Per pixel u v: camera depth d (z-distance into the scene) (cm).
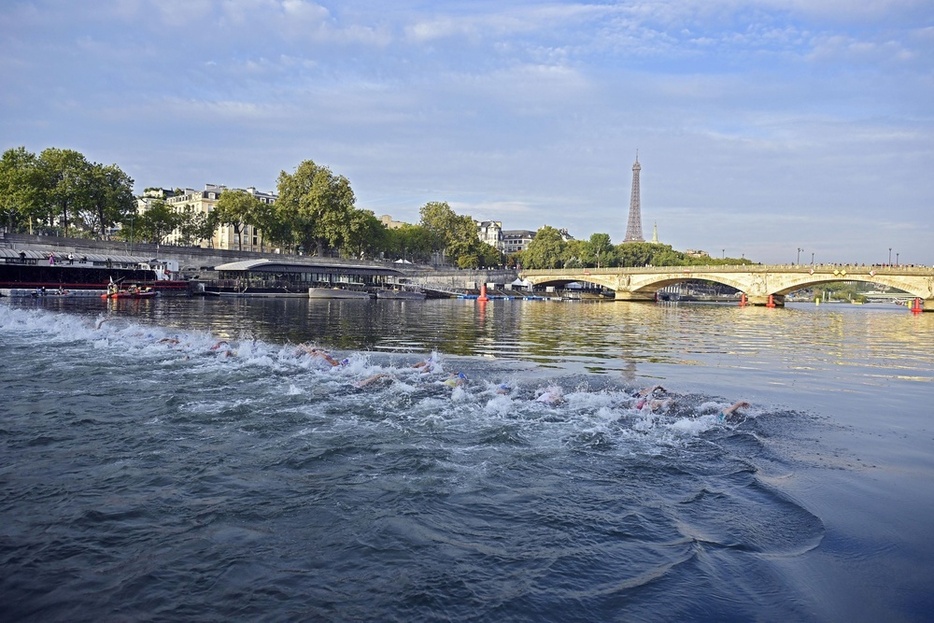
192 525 908
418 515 950
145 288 8794
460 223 18800
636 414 1570
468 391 1795
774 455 1267
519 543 863
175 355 2389
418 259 19738
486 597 729
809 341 4222
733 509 980
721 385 2136
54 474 1104
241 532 888
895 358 3194
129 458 1195
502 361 2612
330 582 759
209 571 779
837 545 855
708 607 710
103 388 1795
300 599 721
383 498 1013
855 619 688
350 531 893
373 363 2423
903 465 1216
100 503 979
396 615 692
